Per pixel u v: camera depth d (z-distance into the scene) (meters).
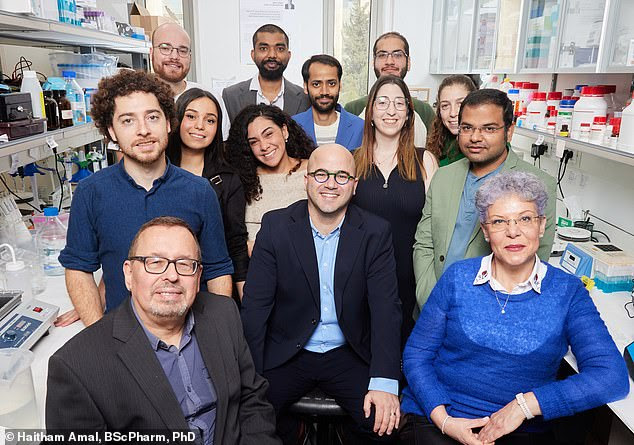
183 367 1.35
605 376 1.36
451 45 4.27
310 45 4.84
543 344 1.46
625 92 2.29
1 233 2.06
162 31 2.82
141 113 1.48
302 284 1.75
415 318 2.13
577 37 2.30
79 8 2.45
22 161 2.06
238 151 2.19
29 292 1.78
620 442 1.73
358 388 1.77
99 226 1.57
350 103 3.38
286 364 1.81
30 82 2.12
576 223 2.52
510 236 1.46
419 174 2.11
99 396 1.20
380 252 1.77
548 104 2.62
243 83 3.36
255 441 1.42
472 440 1.42
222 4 4.69
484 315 1.51
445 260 1.91
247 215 2.23
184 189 1.62
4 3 1.75
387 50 3.16
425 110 3.31
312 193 1.70
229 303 1.50
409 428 1.62
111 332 1.26
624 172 2.30
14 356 1.25
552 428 1.51
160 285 1.28
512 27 3.03
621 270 1.98
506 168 1.83
